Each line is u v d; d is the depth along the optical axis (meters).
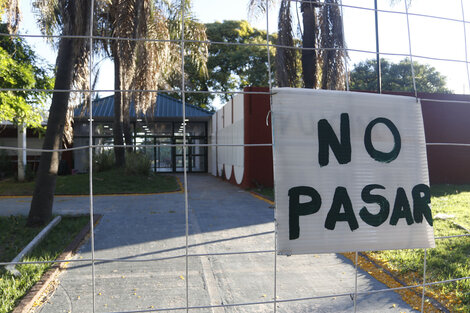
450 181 14.83
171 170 21.62
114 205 9.60
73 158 19.14
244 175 13.55
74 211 8.54
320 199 2.48
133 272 4.39
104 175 14.12
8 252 4.98
